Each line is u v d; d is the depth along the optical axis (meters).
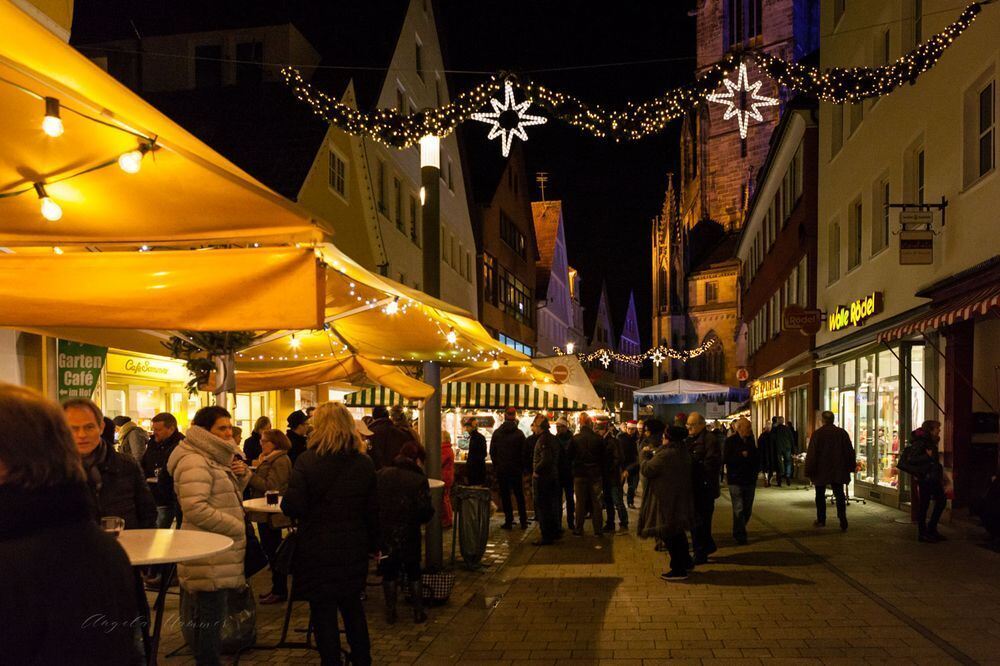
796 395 27.33
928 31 13.88
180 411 14.77
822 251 22.42
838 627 6.90
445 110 8.91
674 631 6.94
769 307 33.41
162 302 4.45
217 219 4.29
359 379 12.71
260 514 8.04
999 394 11.74
